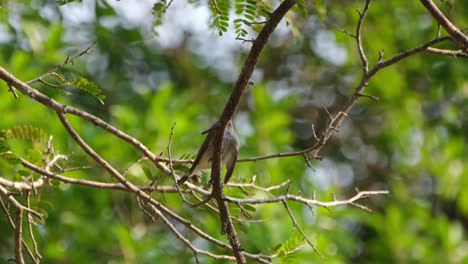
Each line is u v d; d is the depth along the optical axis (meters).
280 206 12.21
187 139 12.98
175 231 8.42
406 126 16.73
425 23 16.20
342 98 17.72
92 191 12.93
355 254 16.25
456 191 16.09
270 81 17.84
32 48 14.26
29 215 8.62
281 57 17.80
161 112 13.08
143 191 8.50
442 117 17.31
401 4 15.85
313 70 17.89
